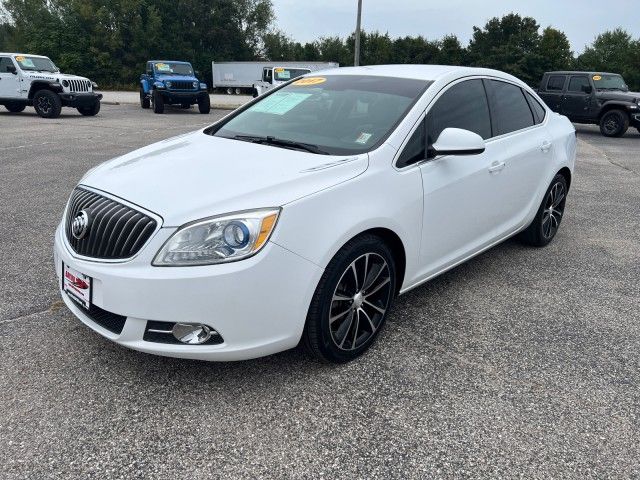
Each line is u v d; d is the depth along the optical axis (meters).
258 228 2.48
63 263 2.85
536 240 5.00
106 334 2.65
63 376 2.81
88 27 51.88
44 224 5.40
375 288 3.06
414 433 2.47
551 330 3.48
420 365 3.02
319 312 2.74
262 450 2.34
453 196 3.49
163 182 2.78
